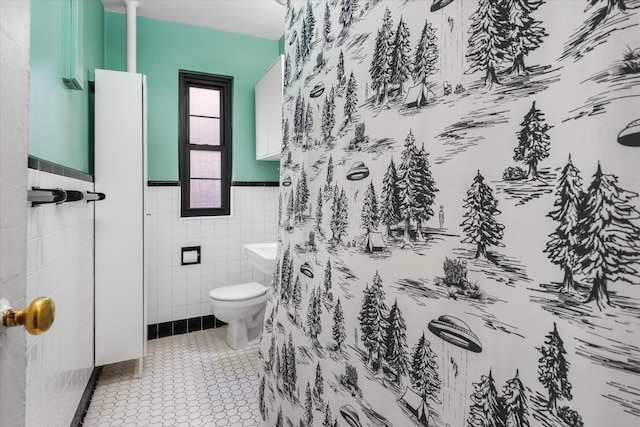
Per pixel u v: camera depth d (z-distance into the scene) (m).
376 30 0.86
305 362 1.20
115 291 2.05
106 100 2.04
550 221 0.47
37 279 1.07
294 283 1.34
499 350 0.54
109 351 2.03
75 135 1.68
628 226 0.39
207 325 2.89
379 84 0.85
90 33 2.05
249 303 2.43
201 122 2.95
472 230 0.59
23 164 0.49
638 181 0.38
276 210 3.13
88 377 1.84
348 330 0.96
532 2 0.50
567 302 0.45
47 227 1.17
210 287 2.89
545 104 0.48
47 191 1.01
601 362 0.41
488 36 0.57
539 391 0.48
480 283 0.57
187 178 2.85
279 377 1.43
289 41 1.49
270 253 2.29
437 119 0.67
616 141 0.40
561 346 0.45
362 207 0.91
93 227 1.99
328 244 1.09
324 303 1.09
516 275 0.52
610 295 0.40
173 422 1.68
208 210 2.91
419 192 0.71
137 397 1.89
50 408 1.18
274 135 2.56
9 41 0.45
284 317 1.41
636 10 0.39
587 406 0.42
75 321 1.56
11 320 0.41
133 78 2.10
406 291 0.74
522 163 0.51
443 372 0.64
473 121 0.59
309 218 1.23
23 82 0.49
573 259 0.44
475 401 0.57
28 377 0.98
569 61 0.45
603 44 0.41
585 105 0.43
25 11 0.50
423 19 0.71
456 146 0.62
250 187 3.03
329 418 1.03
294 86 1.42
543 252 0.48
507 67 0.53
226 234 2.95
